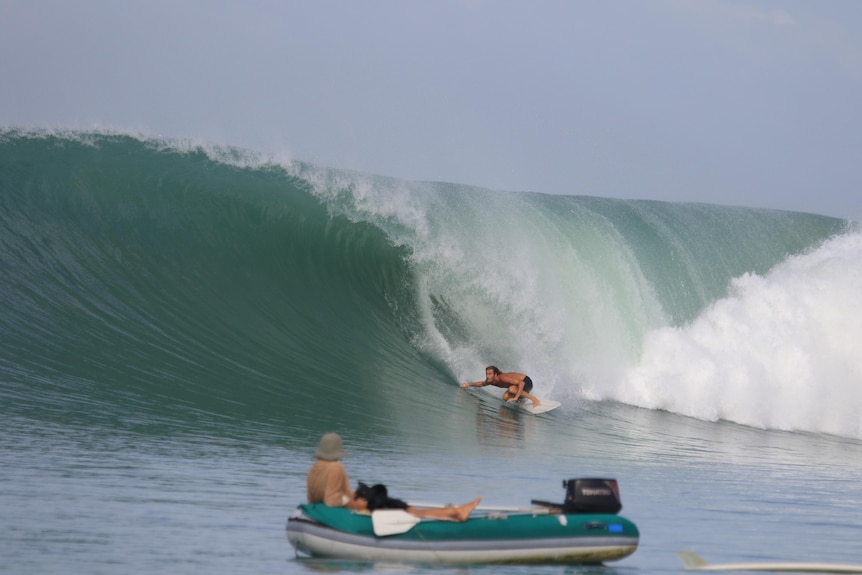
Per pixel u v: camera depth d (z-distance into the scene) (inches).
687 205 4517.7
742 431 3090.6
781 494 2006.6
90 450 1787.6
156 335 2647.6
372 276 3304.6
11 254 2822.3
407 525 1266.0
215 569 1178.6
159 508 1453.0
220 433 2043.6
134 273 2923.2
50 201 3105.3
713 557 1397.6
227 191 3361.2
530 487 1808.6
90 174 3270.2
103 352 2465.6
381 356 2970.0
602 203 4320.9
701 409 3262.8
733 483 2105.1
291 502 1557.6
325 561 1257.4
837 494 2065.7
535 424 2662.4
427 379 2906.0
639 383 3319.4
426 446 2172.7
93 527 1323.8
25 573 1106.1
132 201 3216.0
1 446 1753.2
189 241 3132.4
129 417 2070.6
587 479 1334.9
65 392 2176.4
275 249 3238.2
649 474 2126.0
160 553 1227.9
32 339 2439.7
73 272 2824.8
